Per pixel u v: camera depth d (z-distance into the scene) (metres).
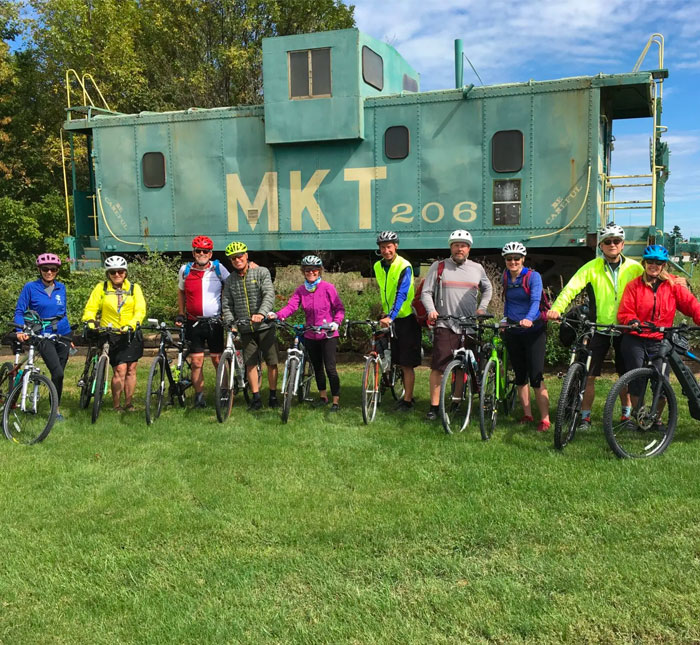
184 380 6.75
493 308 9.60
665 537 3.56
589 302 5.58
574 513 3.92
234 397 7.18
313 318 6.46
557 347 8.20
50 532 3.86
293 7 22.25
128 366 6.61
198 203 11.59
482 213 10.21
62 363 6.55
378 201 10.69
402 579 3.26
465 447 5.22
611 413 4.81
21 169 20.50
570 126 9.70
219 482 4.59
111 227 12.12
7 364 6.10
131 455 5.23
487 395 5.54
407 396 6.55
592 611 2.91
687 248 13.84
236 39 21.88
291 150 11.04
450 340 5.94
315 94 10.59
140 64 21.34
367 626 2.88
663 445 4.96
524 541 3.60
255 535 3.78
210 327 6.61
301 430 5.83
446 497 4.22
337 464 4.92
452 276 5.98
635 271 5.43
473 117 10.12
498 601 3.03
